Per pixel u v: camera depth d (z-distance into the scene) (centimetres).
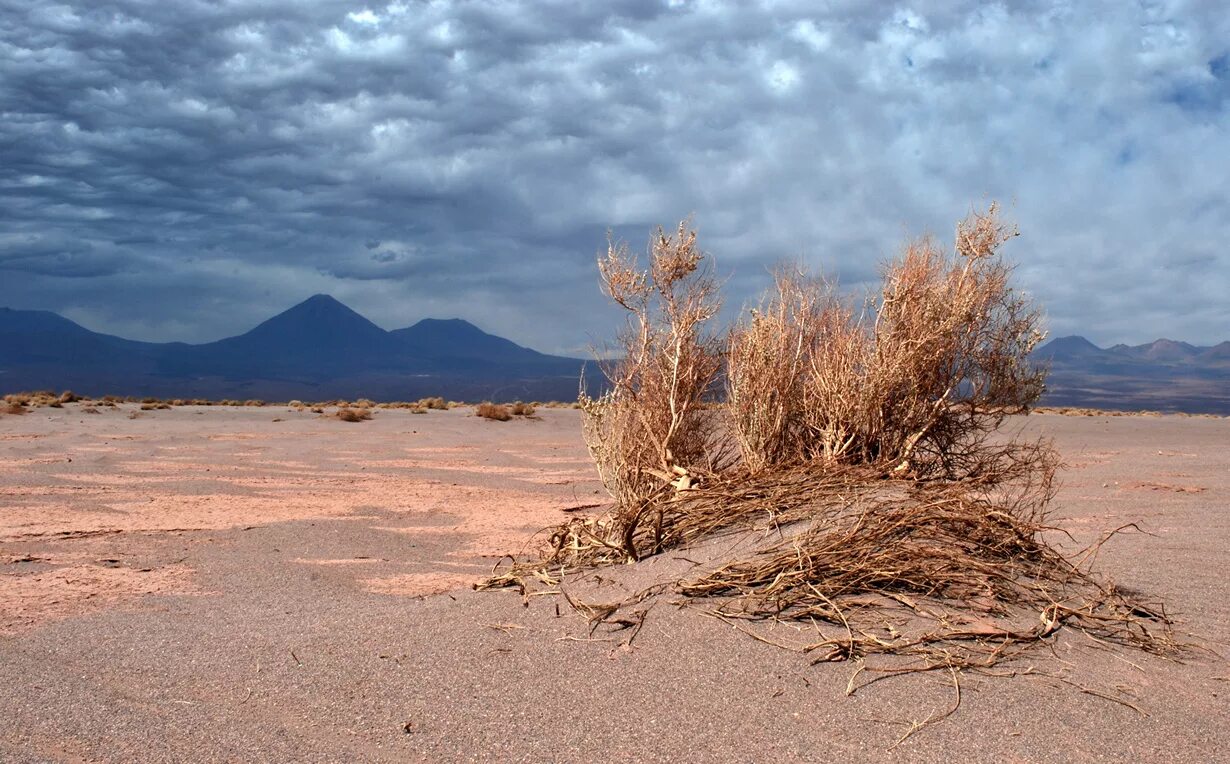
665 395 870
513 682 450
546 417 3706
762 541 620
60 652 527
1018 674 445
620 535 693
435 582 799
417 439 2603
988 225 862
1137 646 491
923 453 848
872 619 509
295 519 1175
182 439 2469
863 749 373
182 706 433
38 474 1602
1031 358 892
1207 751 372
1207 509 1055
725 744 380
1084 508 1066
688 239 890
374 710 423
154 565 878
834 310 877
